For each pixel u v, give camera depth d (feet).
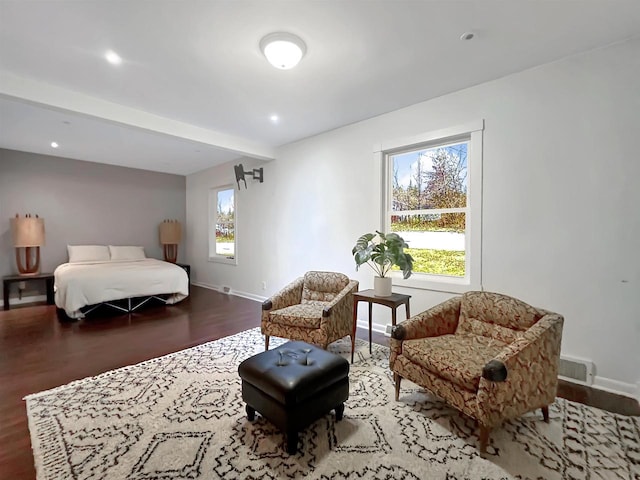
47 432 5.79
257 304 16.30
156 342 10.71
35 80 8.88
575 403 6.91
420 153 11.30
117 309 15.15
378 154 11.80
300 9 6.15
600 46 7.53
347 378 6.33
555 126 8.20
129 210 21.21
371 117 11.94
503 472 4.88
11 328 12.25
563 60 8.05
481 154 9.39
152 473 4.84
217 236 21.54
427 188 11.14
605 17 6.46
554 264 8.27
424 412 6.54
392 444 5.53
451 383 5.84
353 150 12.60
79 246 18.57
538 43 7.38
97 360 9.19
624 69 7.31
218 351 9.83
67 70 8.36
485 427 5.18
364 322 12.51
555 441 5.60
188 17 6.34
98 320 13.39
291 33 6.86
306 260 14.61
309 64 8.16
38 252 17.11
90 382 7.76
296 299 10.91
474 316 7.36
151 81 8.98
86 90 9.52
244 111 11.27
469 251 10.02
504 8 6.18
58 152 17.26
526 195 8.66
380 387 7.63
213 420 6.21
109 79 8.86
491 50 7.65
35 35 6.88
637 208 7.22
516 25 6.71
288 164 15.33
